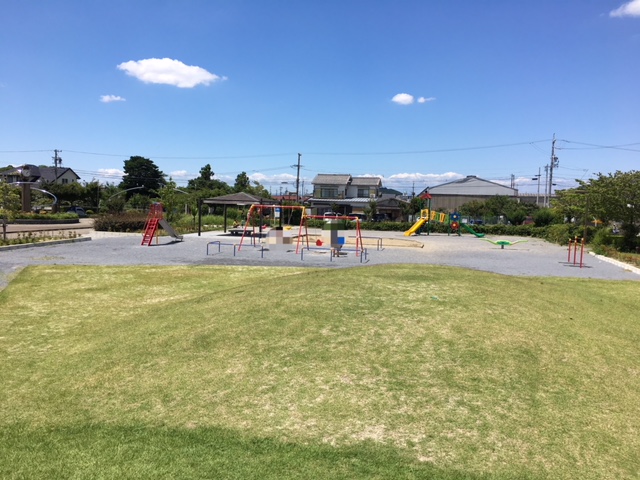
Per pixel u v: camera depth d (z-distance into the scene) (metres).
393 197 61.38
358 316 5.09
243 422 3.22
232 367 4.05
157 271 11.32
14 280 9.63
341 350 4.27
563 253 19.11
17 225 30.30
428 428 3.12
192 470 2.72
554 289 8.00
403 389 3.61
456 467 2.74
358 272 7.53
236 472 2.69
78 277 10.18
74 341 5.43
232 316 5.34
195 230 27.27
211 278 10.38
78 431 3.21
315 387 3.65
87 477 2.67
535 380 3.83
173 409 3.44
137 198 50.84
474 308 5.41
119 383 3.93
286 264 13.49
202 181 66.31
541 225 31.73
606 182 19.98
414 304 5.48
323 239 18.72
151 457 2.86
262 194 53.75
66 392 3.84
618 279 11.68
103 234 23.62
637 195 18.72
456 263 14.83
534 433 3.11
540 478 2.68
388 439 3.00
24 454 2.94
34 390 3.96
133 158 67.00
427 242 24.41
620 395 3.70
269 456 2.84
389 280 6.66
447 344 4.39
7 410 3.58
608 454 2.93
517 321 5.12
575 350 4.52
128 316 6.62
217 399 3.54
